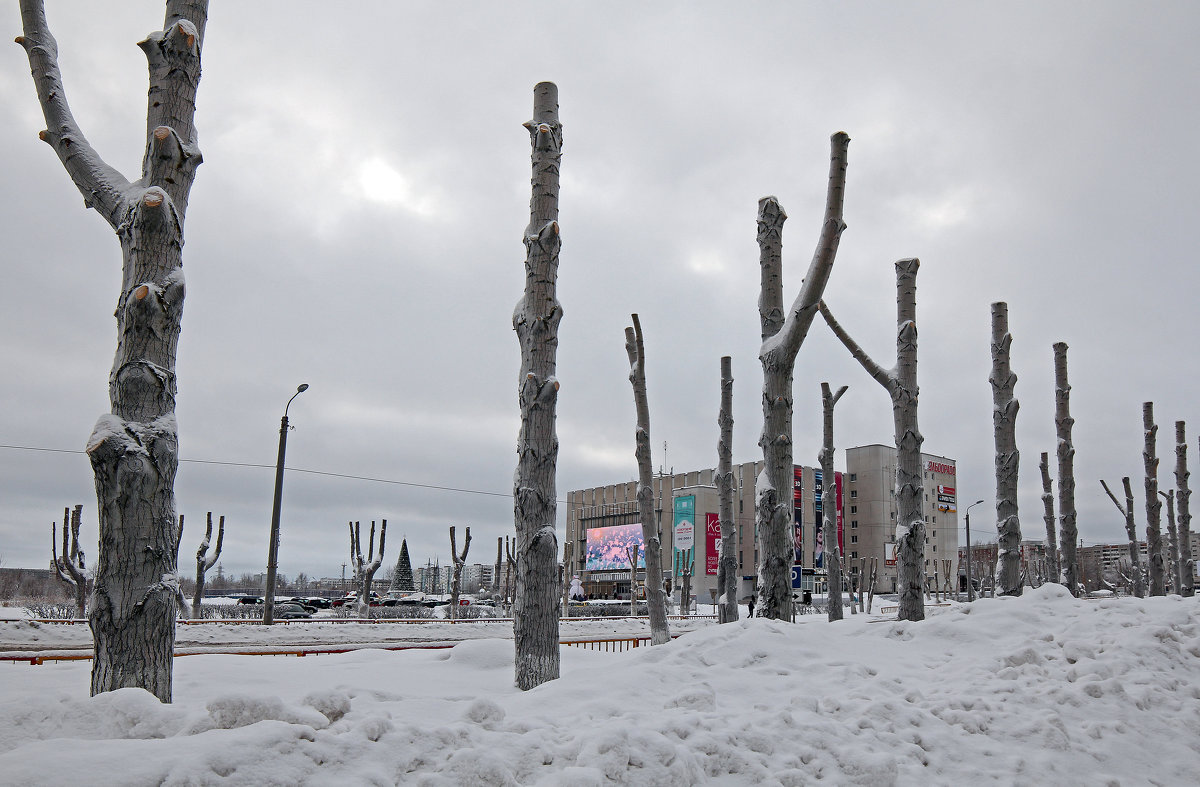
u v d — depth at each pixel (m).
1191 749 6.27
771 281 11.52
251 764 3.67
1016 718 6.38
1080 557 77.12
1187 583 24.25
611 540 93.75
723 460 16.12
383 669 10.22
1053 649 8.58
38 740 4.16
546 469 9.18
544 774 4.45
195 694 7.96
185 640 20.64
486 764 4.14
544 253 9.62
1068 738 6.16
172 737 4.15
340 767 3.96
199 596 36.34
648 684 7.00
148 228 6.50
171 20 7.12
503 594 48.53
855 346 12.58
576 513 104.62
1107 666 7.68
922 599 11.55
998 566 13.18
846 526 94.00
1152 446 21.83
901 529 11.77
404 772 4.12
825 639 9.11
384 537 40.09
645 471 14.35
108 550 5.98
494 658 10.86
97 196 6.84
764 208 11.75
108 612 5.89
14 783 3.20
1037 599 11.10
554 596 9.01
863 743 5.59
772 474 10.59
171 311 6.46
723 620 15.41
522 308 9.68
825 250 9.65
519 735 4.76
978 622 10.07
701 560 83.56
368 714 4.91
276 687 8.62
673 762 4.49
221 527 37.53
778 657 8.21
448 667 10.50
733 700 6.72
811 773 5.02
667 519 91.12
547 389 9.26
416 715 5.62
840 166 9.53
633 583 47.03
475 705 5.35
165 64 6.98
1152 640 8.48
